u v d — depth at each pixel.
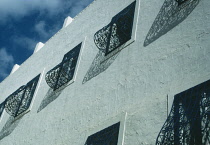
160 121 5.81
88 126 7.71
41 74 12.62
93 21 11.70
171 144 5.29
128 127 6.43
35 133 9.88
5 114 13.30
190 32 6.75
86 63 9.99
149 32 8.02
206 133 4.91
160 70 6.75
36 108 11.01
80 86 9.34
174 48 6.82
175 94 5.90
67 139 8.16
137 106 6.64
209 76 5.51
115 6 10.87
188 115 5.40
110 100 7.59
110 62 8.73
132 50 8.15
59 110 9.49
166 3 8.23
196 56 6.16
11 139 11.13
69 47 12.05
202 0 7.10
